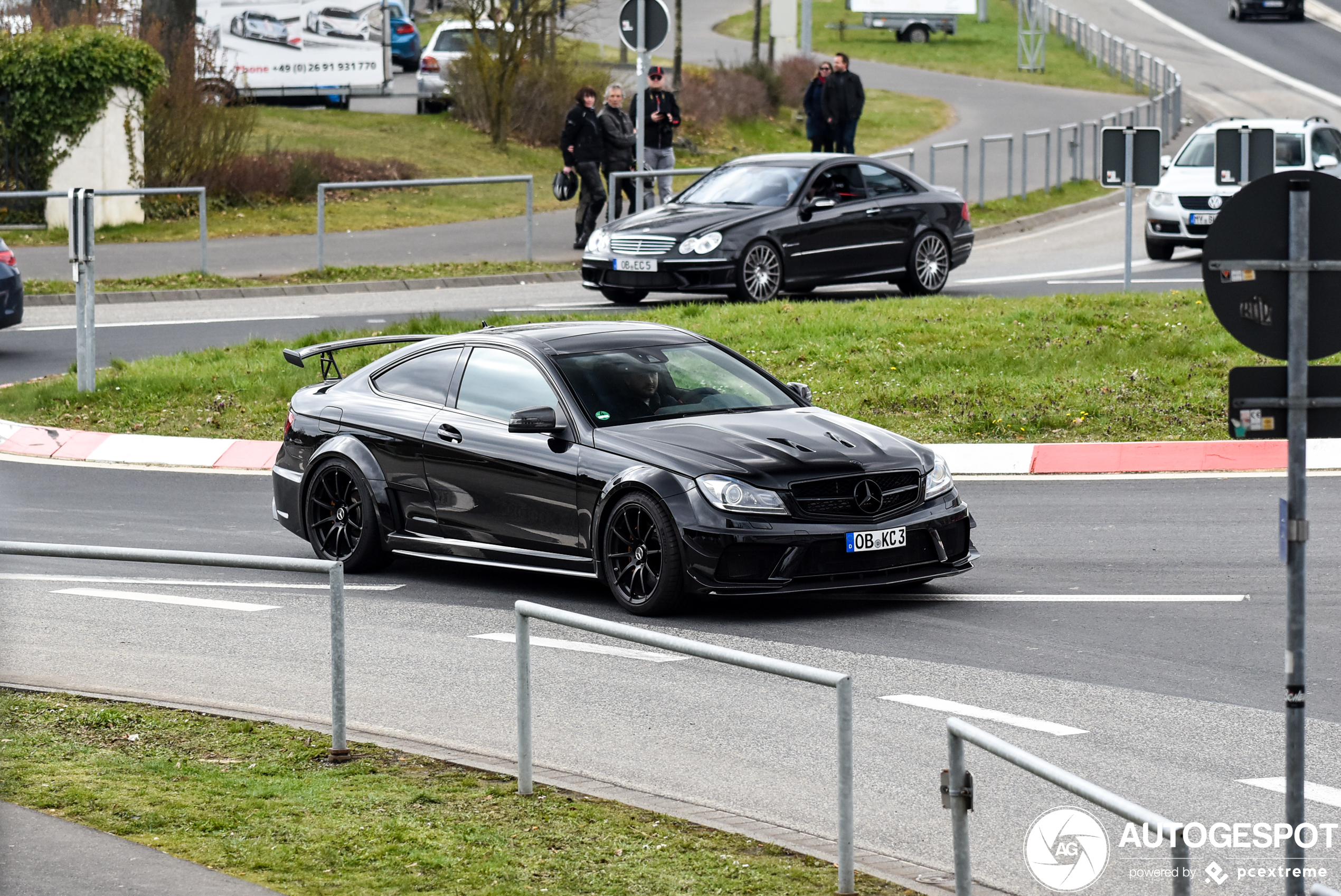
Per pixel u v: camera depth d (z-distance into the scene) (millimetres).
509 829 10469
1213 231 8828
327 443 18859
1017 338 30344
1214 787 11414
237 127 52219
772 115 75688
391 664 14867
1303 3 112250
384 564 18953
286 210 51250
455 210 52688
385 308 37000
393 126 63562
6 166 48969
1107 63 95750
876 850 10383
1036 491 22734
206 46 54531
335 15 68375
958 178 62188
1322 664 14391
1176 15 117000
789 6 79875
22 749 12227
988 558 18953
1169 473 23594
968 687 13867
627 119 45312
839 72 52094
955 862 8695
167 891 9000
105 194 40938
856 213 36000
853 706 13430
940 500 16875
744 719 13148
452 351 18656
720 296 37719
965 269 43844
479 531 17688
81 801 10914
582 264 35938
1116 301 32844
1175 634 15477
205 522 21469
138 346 33000
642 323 19172
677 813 10930
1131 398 27000
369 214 51156
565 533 17000
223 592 17844
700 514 15945
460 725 13078
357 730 12836
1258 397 8852
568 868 9766
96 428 27359
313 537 19109
